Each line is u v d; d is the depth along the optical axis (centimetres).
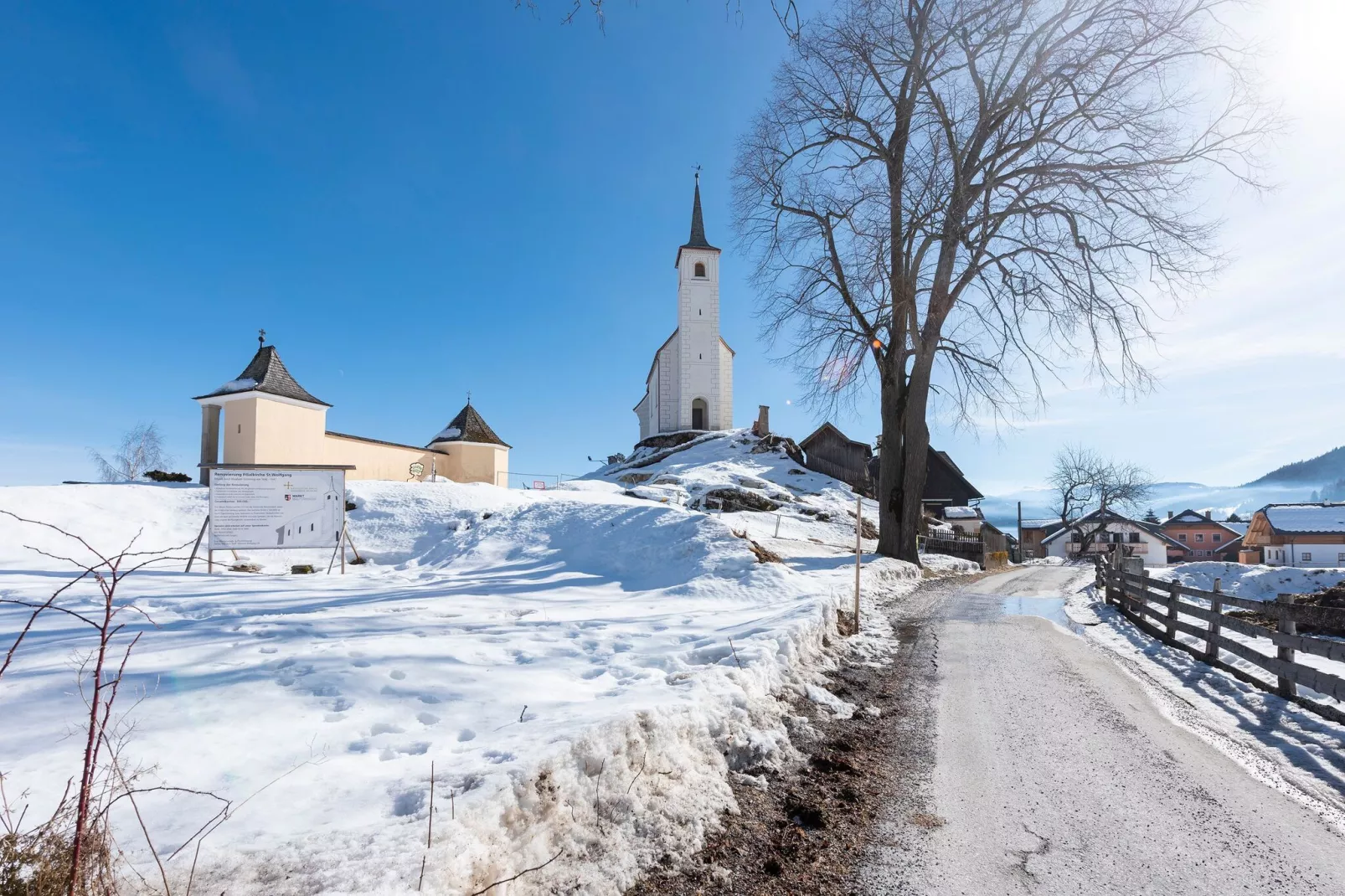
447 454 3083
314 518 1427
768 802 409
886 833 377
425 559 1652
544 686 492
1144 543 5775
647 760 378
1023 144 1702
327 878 226
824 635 823
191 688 444
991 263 1794
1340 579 1666
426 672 507
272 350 2197
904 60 1780
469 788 287
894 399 1928
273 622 712
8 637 633
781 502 3262
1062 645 952
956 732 554
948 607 1297
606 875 301
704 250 5450
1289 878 333
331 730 379
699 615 870
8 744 333
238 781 301
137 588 1043
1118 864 344
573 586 1198
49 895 204
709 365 5419
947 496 4562
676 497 3175
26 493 1628
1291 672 642
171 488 1912
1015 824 389
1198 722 593
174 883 218
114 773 243
